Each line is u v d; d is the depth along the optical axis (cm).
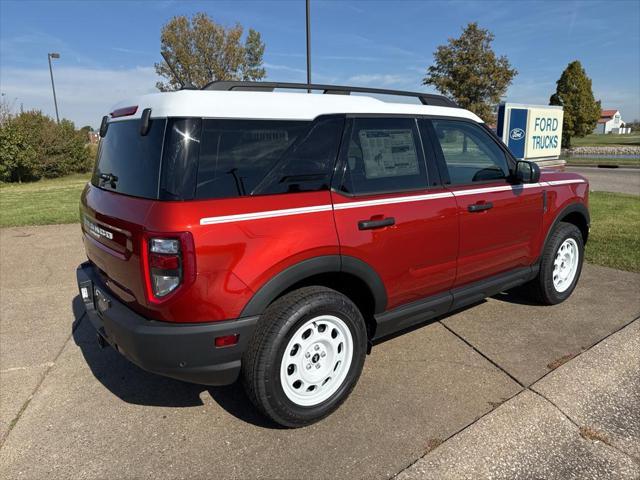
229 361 257
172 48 2227
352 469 249
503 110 1074
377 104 319
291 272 263
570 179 458
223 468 252
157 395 324
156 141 251
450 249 346
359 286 310
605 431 275
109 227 276
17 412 304
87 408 309
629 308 448
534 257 424
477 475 243
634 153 3647
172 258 235
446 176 349
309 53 1209
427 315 349
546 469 246
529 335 397
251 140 261
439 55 2570
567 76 3866
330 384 291
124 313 266
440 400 308
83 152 2573
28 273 602
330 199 282
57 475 249
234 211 247
